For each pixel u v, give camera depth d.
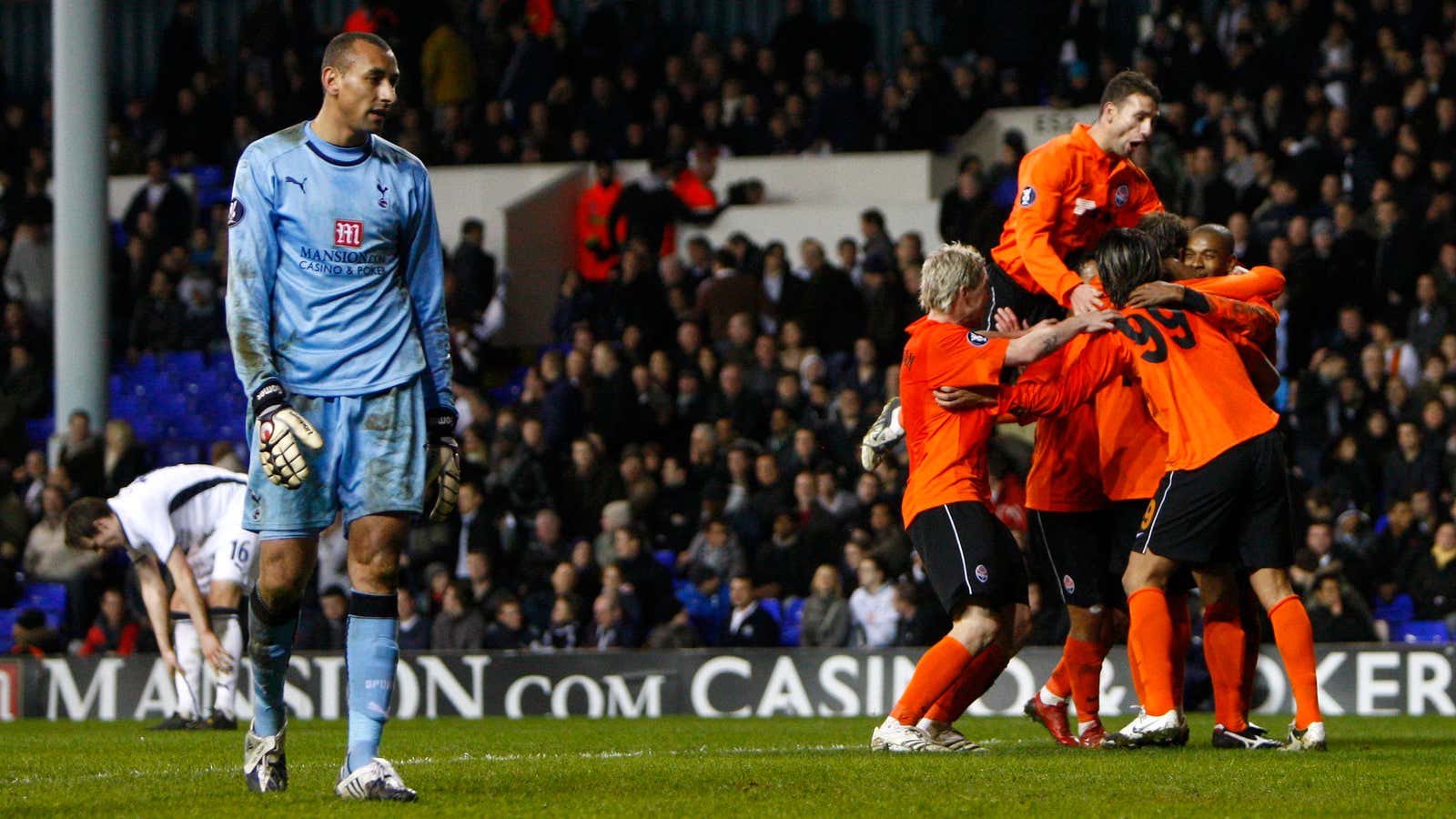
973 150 48.88
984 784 12.75
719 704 29.69
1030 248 17.16
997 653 16.19
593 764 15.12
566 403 39.38
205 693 28.80
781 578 34.69
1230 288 16.59
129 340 49.22
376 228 12.24
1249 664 17.27
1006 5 48.59
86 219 37.75
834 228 48.69
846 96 49.88
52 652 34.38
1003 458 30.44
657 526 37.50
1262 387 17.05
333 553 36.53
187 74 54.47
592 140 51.22
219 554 22.41
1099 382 16.03
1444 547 32.09
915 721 16.09
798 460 36.59
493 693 30.25
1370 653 27.55
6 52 63.50
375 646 12.08
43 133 57.38
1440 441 34.69
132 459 37.53
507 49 54.75
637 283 43.59
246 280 12.02
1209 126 44.72
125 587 36.88
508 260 49.34
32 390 46.66
